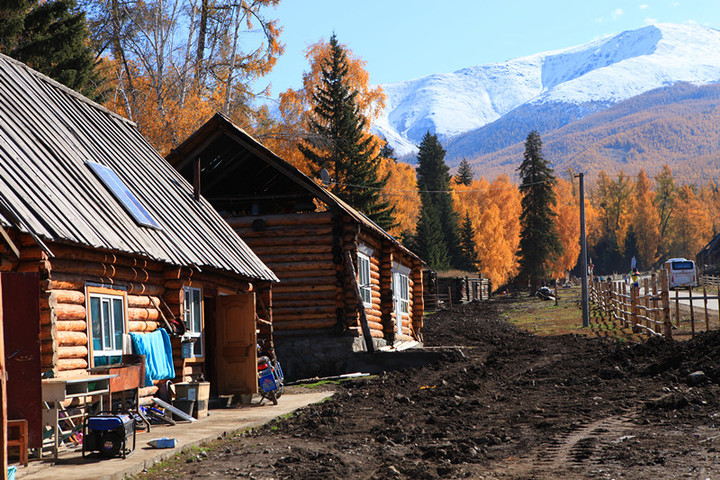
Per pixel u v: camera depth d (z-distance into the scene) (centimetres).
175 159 2198
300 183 2172
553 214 8275
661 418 1071
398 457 912
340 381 1930
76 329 1052
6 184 988
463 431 1084
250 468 859
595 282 4609
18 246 961
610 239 14712
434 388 1623
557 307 4891
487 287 7538
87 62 3092
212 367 1608
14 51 2902
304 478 798
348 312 2194
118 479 802
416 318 3133
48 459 886
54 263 1017
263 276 1725
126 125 1808
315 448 983
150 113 3525
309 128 4741
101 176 1320
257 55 3950
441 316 4744
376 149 5312
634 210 14900
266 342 1795
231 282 1688
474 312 5028
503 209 10681
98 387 1055
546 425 1081
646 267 14812
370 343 2222
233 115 4050
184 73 3553
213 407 1498
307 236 2220
